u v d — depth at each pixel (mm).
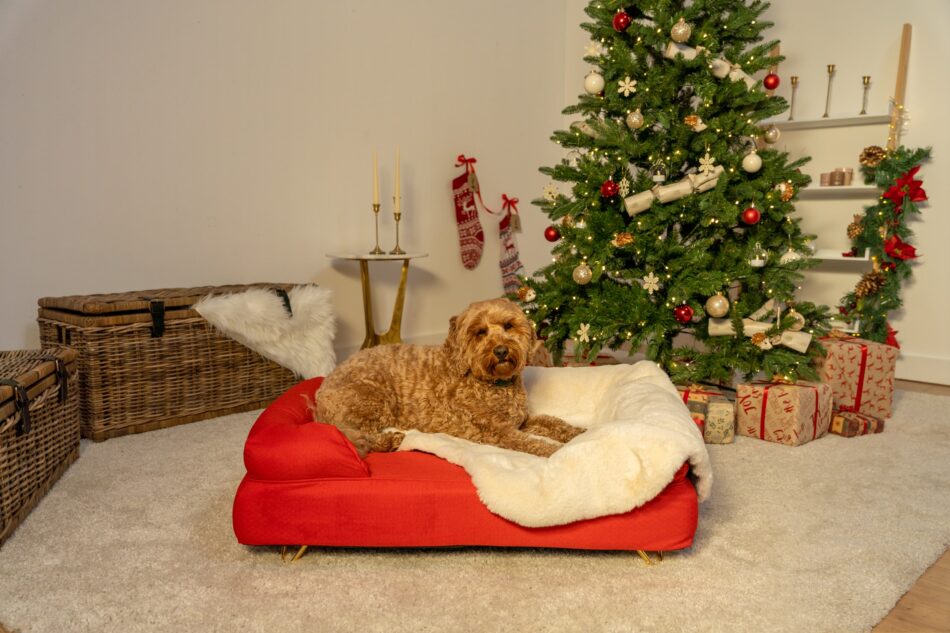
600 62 3732
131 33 3877
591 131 3822
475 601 1955
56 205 3730
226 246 4387
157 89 4000
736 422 3492
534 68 6172
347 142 4891
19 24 3521
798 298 5238
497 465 2102
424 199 5422
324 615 1889
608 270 3795
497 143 5934
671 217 3645
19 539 2328
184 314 3531
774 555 2234
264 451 2135
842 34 4863
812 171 5105
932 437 3461
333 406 2588
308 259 4781
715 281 3465
